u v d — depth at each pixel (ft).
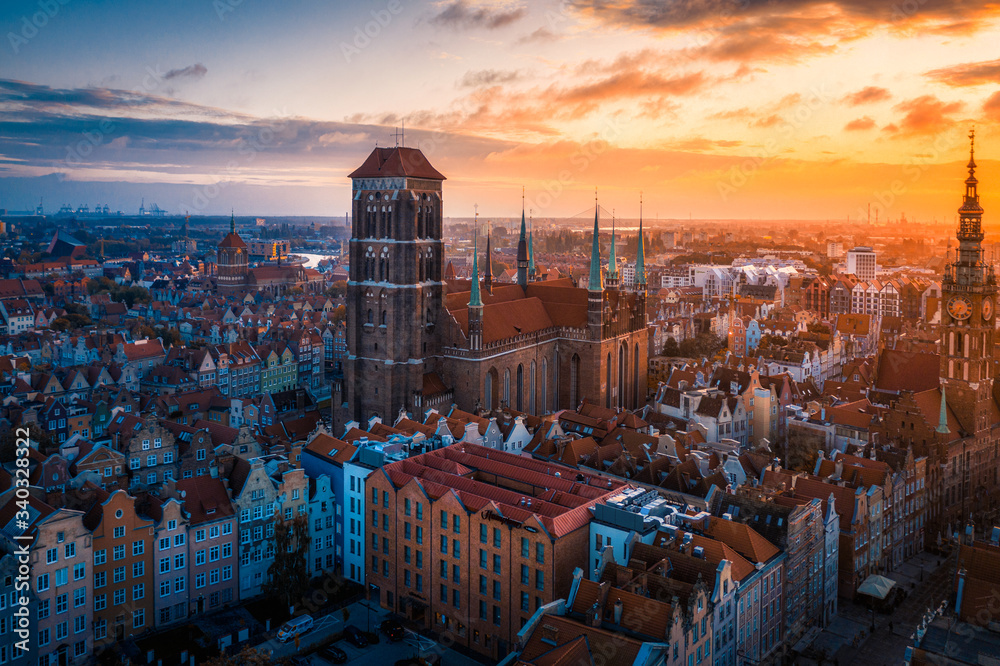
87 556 342.23
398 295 601.62
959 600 307.17
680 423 591.78
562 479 386.52
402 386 611.47
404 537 392.06
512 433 523.29
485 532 354.74
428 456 426.51
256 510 403.34
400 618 391.04
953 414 536.01
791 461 555.69
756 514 362.33
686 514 355.97
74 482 395.96
